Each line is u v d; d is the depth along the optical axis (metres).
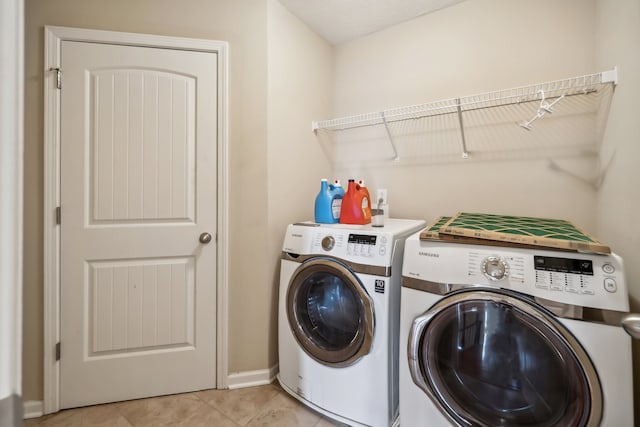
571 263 0.88
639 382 0.98
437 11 1.85
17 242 0.31
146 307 1.56
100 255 1.51
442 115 1.84
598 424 0.82
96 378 1.50
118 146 1.52
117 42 1.51
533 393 0.94
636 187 0.98
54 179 1.45
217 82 1.62
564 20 1.48
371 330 1.24
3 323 0.30
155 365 1.56
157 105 1.56
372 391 1.25
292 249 1.55
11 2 0.31
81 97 1.48
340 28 2.05
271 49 1.72
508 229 1.08
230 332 1.65
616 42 1.16
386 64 2.05
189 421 1.39
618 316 0.81
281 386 1.64
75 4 1.48
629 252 1.04
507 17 1.63
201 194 1.61
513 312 0.93
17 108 0.31
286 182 1.83
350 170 2.22
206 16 1.62
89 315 1.50
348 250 1.34
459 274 1.02
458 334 1.05
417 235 1.23
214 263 1.63
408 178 1.98
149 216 1.56
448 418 1.03
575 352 0.84
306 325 1.51
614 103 1.19
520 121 1.61
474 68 1.73
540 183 1.56
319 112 2.14
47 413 1.43
